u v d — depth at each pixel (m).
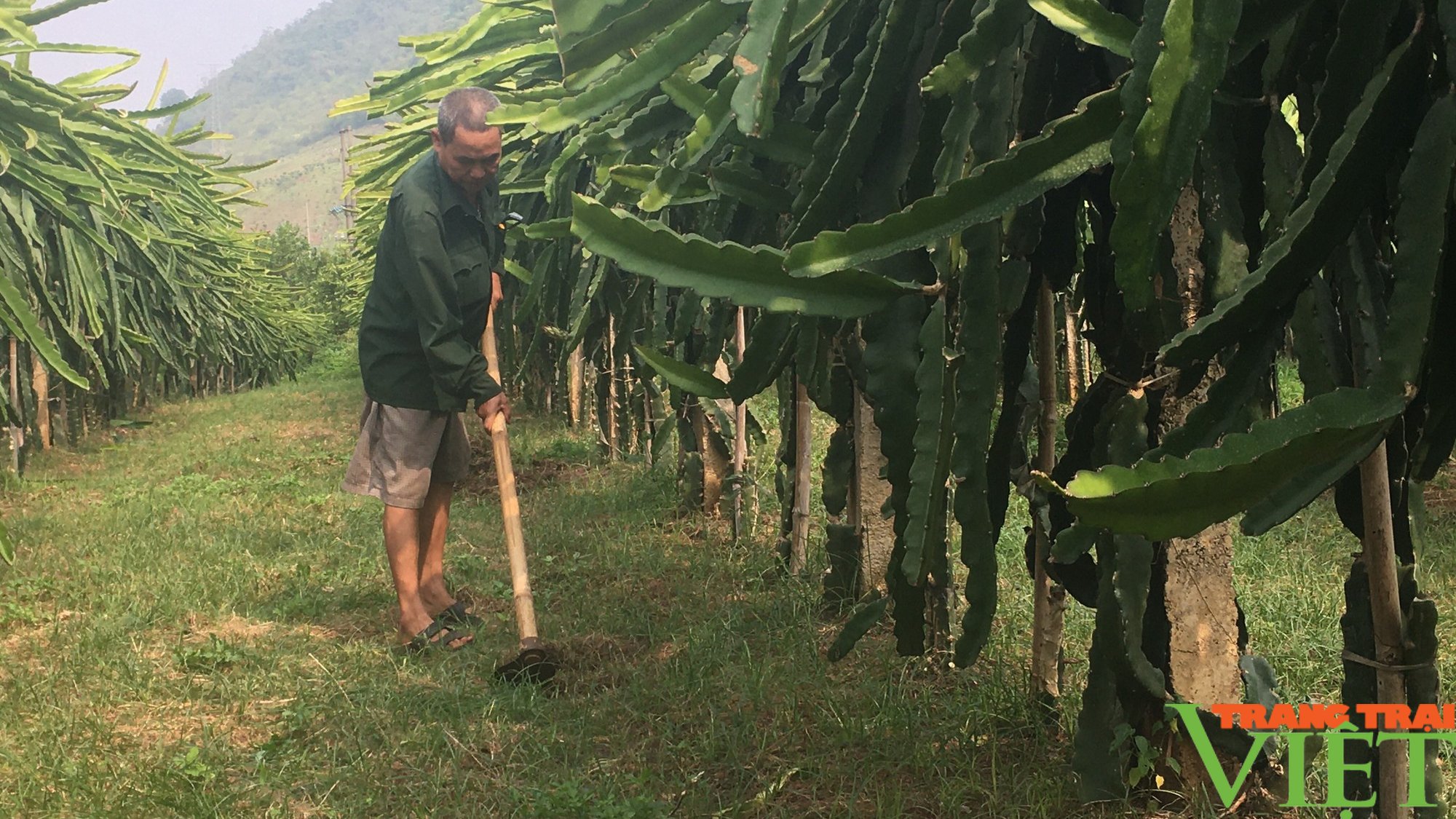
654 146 2.72
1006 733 2.80
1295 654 3.24
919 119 1.98
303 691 3.27
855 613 2.17
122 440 10.75
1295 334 1.83
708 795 2.55
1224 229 1.85
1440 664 3.07
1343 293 1.77
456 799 2.59
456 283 3.69
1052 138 1.61
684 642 3.61
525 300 5.15
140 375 12.06
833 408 3.52
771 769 2.71
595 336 5.86
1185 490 1.22
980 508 1.88
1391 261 1.92
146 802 2.59
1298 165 1.76
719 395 2.22
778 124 2.24
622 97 2.11
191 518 5.77
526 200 5.72
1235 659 2.35
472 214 3.73
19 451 7.59
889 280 1.81
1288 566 4.15
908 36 1.90
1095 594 2.29
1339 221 1.45
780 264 1.75
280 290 21.03
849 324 2.76
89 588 4.38
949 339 2.18
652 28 2.01
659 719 3.02
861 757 2.74
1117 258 1.42
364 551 5.02
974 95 1.81
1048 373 2.60
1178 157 1.37
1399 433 1.69
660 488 5.83
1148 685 2.09
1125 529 1.23
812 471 5.53
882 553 3.72
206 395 17.50
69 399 10.11
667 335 4.42
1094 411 2.15
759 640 3.60
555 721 3.02
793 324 2.44
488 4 4.20
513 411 10.02
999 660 3.09
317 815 2.57
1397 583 1.81
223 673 3.48
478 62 4.41
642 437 6.38
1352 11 1.48
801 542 4.15
